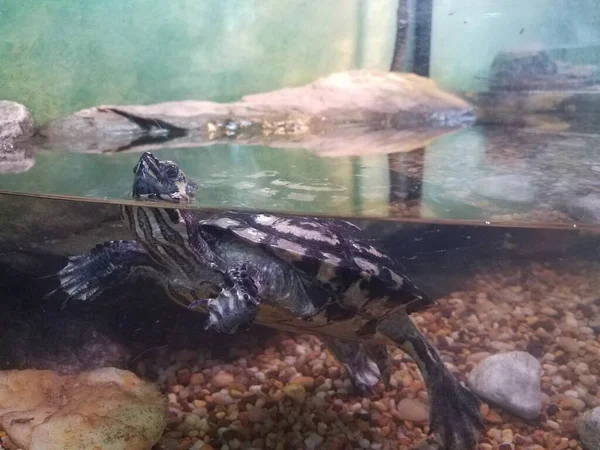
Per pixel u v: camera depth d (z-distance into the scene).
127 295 0.47
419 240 0.54
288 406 0.41
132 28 0.72
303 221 0.37
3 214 0.43
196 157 0.52
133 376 0.41
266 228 0.35
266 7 0.80
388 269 0.37
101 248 0.38
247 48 0.80
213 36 0.77
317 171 0.47
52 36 0.67
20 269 0.45
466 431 0.37
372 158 0.53
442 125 0.77
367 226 0.49
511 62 0.89
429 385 0.38
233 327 0.31
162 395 0.40
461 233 0.56
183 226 0.32
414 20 0.89
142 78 0.74
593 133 0.67
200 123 0.72
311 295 0.36
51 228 0.45
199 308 0.38
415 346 0.39
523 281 0.65
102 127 0.68
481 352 0.51
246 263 0.34
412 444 0.38
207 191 0.40
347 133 0.69
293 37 0.83
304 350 0.50
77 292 0.37
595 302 0.61
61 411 0.36
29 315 0.46
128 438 0.34
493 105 0.91
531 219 0.38
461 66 0.92
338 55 0.87
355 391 0.43
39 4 0.66
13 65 0.66
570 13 0.84
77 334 0.46
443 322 0.57
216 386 0.44
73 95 0.71
